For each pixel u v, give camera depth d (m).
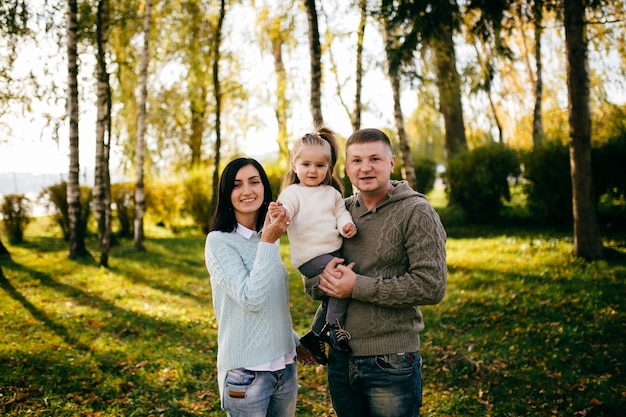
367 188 2.39
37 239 15.05
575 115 7.96
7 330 6.02
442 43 8.55
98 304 7.34
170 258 11.27
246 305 2.22
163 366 4.90
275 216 2.31
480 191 12.84
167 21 12.69
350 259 2.50
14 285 8.67
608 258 7.88
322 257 2.48
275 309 2.43
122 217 15.40
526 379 4.43
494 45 8.30
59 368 4.75
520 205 13.73
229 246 2.41
